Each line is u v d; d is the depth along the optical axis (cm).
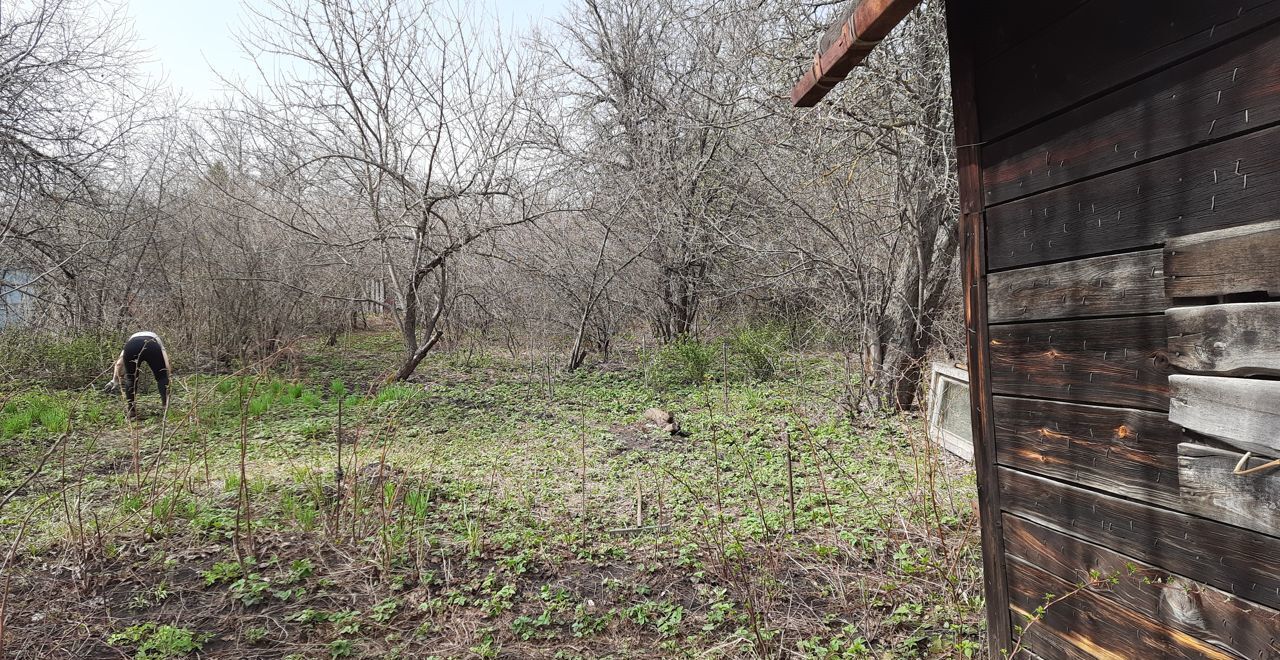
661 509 556
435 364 1527
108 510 572
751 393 1098
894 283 943
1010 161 260
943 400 712
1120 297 218
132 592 441
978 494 290
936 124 834
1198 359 192
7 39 1217
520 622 411
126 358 892
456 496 626
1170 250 199
